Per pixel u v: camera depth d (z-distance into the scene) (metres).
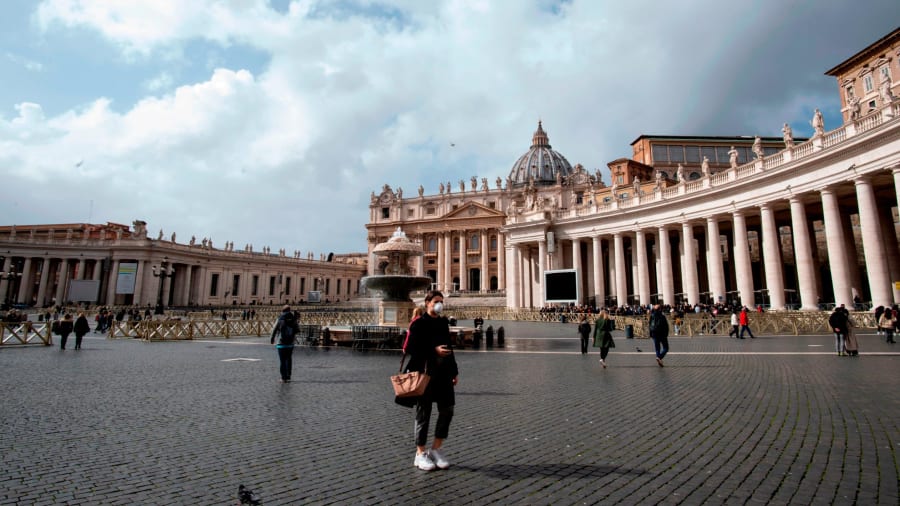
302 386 9.50
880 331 19.52
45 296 66.88
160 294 67.94
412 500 3.94
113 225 79.81
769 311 26.84
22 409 7.30
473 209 90.25
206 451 5.27
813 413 6.79
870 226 24.17
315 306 64.94
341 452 5.26
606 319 12.32
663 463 4.84
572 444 5.52
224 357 14.76
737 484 4.26
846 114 42.91
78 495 4.02
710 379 9.93
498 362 13.38
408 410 7.38
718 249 34.38
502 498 3.98
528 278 50.75
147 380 10.18
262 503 3.86
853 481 4.29
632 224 41.03
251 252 82.56
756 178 30.94
